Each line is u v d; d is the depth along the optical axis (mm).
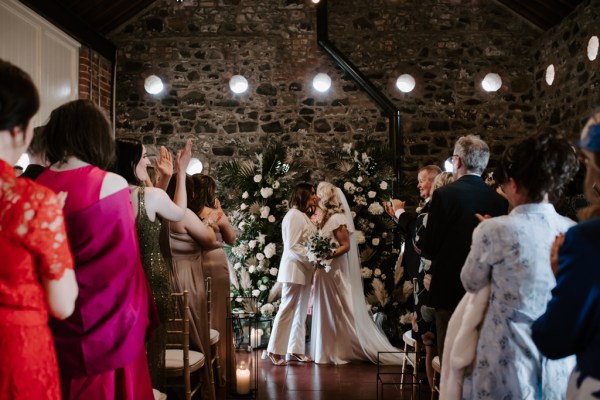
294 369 5387
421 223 3803
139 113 7609
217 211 4660
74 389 2057
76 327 2012
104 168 2193
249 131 7594
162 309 3027
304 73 7648
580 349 1522
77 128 2094
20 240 1566
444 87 7660
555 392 2098
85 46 6875
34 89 1647
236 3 7699
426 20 7727
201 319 3998
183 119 7605
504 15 7688
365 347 5629
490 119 7633
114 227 2059
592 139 1505
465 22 7707
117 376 2191
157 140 7590
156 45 7648
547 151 2117
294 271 5453
